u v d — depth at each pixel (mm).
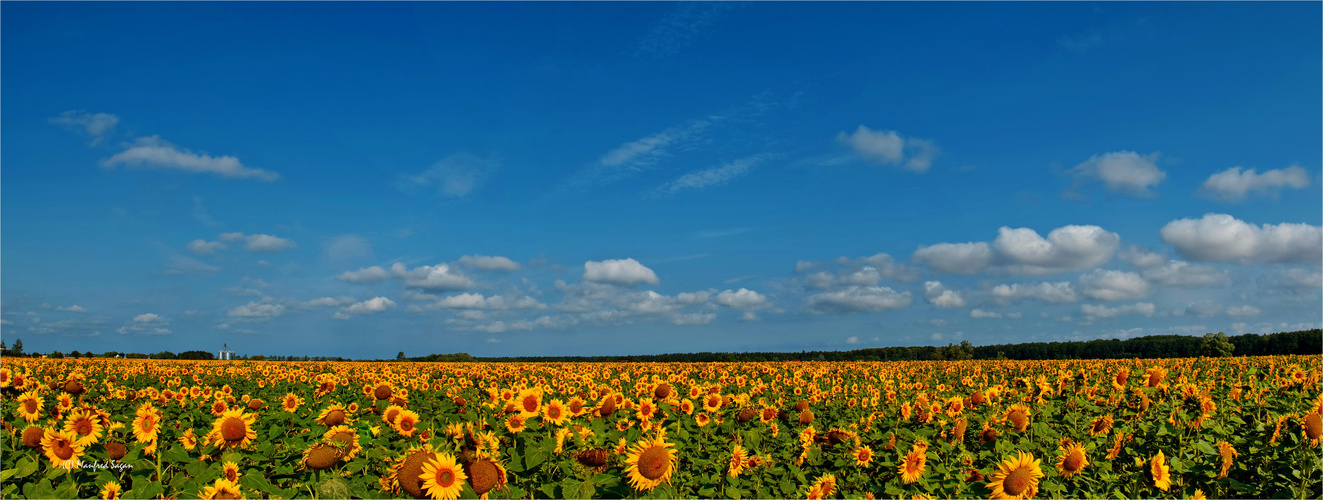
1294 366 18203
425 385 18266
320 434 9383
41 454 7707
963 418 10039
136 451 7949
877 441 10172
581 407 8430
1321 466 7793
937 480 8258
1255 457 8875
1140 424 9922
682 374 25453
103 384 20172
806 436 9727
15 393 13305
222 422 8414
